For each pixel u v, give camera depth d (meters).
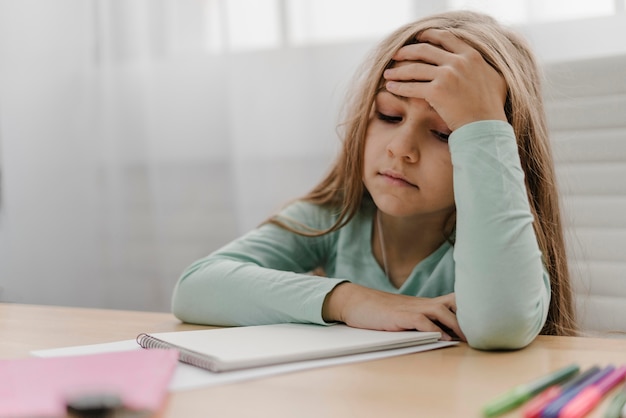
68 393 0.45
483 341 0.71
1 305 1.09
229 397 0.51
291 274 0.88
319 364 0.61
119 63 1.92
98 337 0.79
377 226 1.07
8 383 0.50
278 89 1.77
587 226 1.20
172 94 1.88
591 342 0.76
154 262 1.91
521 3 1.52
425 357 0.66
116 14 1.92
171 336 0.71
